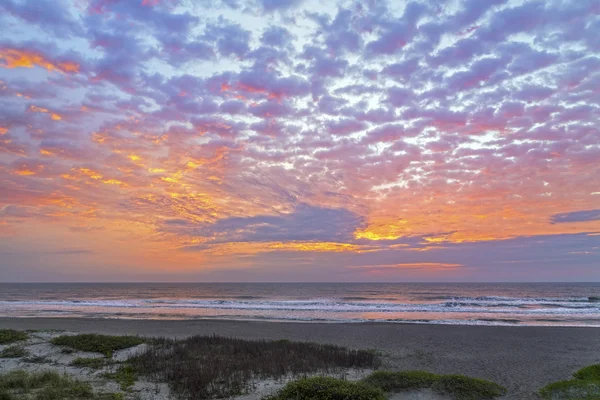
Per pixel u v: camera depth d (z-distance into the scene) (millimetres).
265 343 16391
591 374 12281
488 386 10461
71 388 9766
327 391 9062
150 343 15633
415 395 9758
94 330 22594
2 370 11945
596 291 89750
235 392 9836
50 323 26016
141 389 10078
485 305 44906
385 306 42438
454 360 15062
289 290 98938
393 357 15344
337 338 20344
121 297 67562
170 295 74875
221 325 25328
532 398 10094
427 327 24516
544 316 33406
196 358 13102
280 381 10891
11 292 86625
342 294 77188
